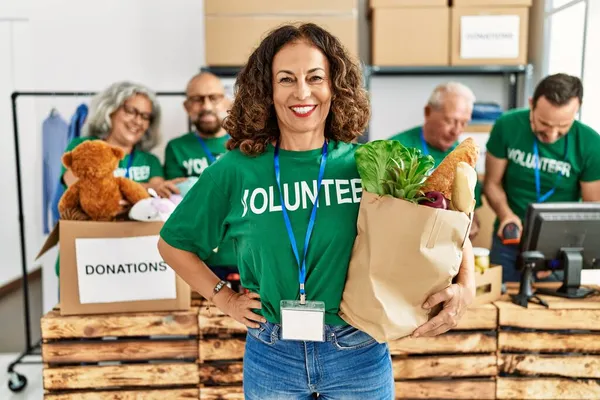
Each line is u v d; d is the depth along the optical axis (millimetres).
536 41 3586
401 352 2057
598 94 2861
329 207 1187
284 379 1246
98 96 2736
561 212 2016
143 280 2008
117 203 2053
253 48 1411
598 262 2119
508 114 2707
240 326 2039
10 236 4664
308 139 1242
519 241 2307
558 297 2135
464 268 1222
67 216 2047
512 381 2053
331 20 3359
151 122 2895
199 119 2904
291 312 1184
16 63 4164
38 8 3824
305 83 1171
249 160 1247
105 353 2053
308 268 1188
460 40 3414
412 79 3949
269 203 1197
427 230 1069
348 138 1299
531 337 2027
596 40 2871
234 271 2127
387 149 1107
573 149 2520
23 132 4340
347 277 1180
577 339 2016
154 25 3857
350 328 1220
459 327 2037
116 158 2074
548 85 2293
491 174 2770
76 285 1989
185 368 2070
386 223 1097
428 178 1180
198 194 1283
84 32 3846
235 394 2082
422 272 1097
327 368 1227
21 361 3131
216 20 3383
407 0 3400
